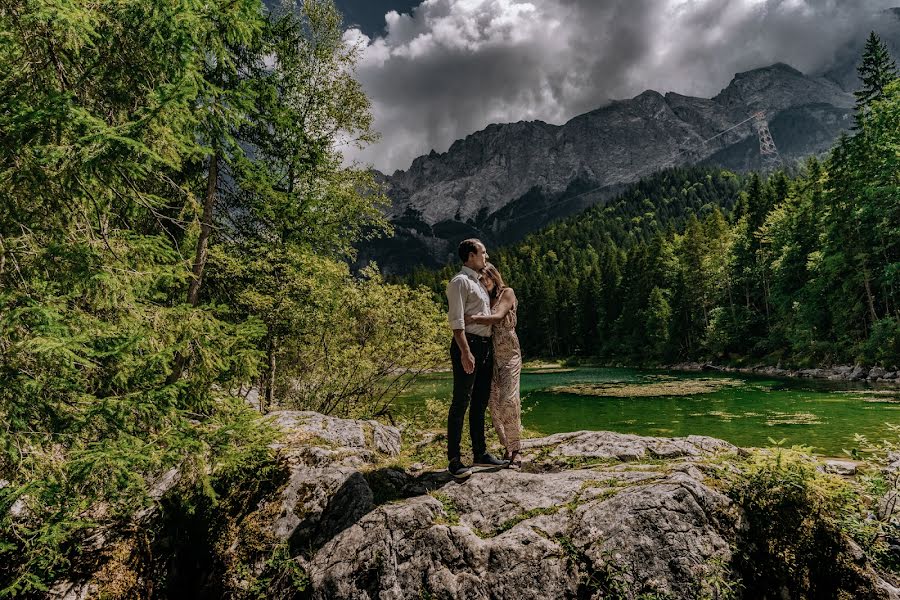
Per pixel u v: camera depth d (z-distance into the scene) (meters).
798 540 3.24
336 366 10.70
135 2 3.35
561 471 4.28
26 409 3.16
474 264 4.26
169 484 4.22
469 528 3.48
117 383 3.73
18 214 3.26
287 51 10.43
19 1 2.99
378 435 5.70
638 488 3.41
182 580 3.74
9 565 3.42
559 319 84.81
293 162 7.52
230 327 4.27
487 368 4.30
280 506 3.87
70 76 3.51
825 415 15.23
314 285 8.73
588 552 3.15
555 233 171.12
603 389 29.38
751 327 45.69
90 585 3.44
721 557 3.07
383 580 3.27
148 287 3.84
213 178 5.62
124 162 3.22
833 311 32.22
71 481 3.12
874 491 3.80
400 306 11.46
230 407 4.30
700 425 15.01
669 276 62.50
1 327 2.96
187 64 3.42
